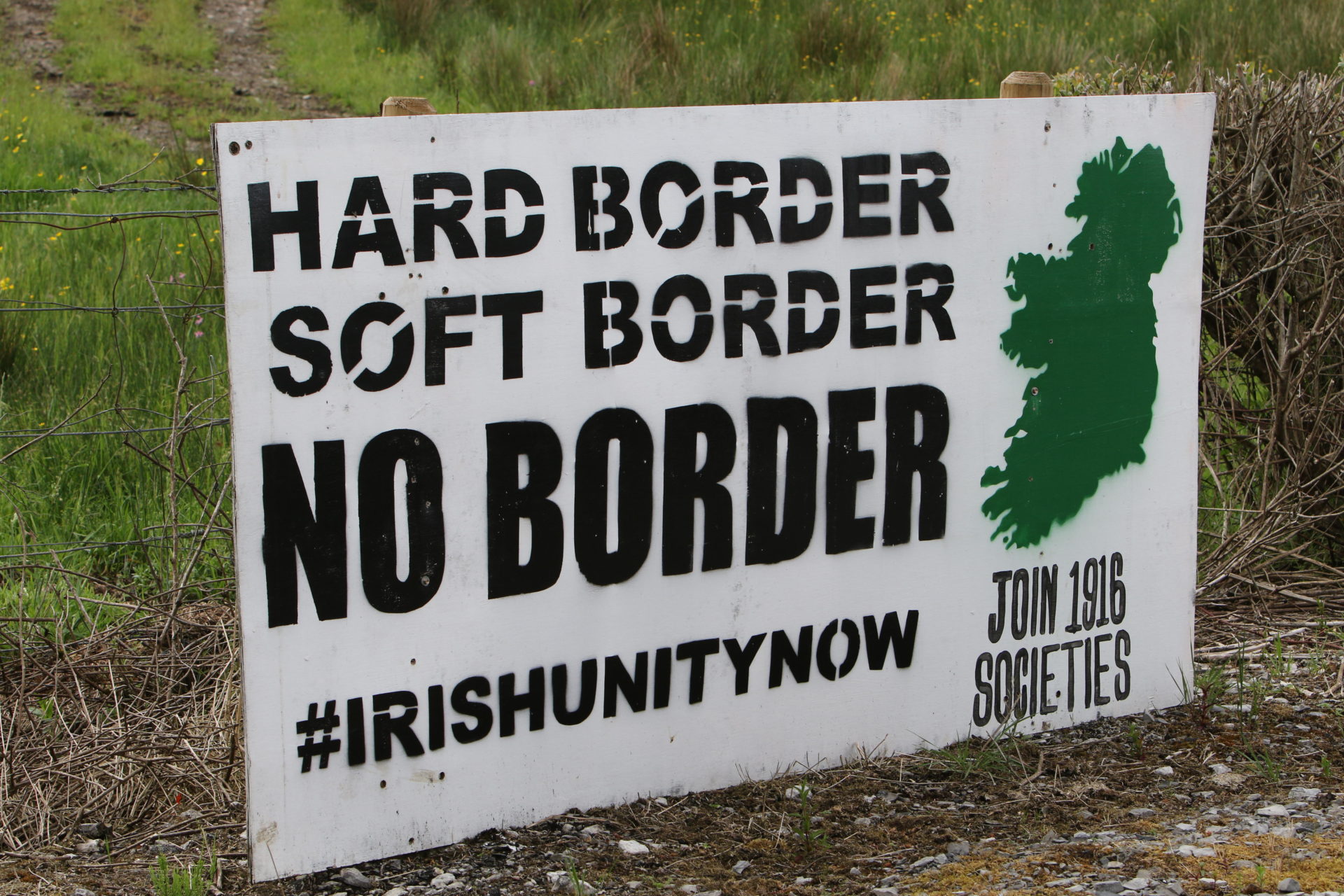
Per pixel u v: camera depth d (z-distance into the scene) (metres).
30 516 4.88
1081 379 3.65
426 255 2.92
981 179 3.46
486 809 3.12
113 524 4.89
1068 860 2.92
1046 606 3.70
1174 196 3.72
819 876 2.91
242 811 3.31
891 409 3.44
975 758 3.54
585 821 3.19
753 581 3.33
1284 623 4.62
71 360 5.98
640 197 3.10
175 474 4.05
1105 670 3.81
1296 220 4.75
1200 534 5.02
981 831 3.12
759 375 3.28
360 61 11.98
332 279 2.84
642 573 3.21
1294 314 4.74
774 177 3.23
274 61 12.13
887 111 3.33
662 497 3.21
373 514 2.93
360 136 2.83
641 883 2.89
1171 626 3.89
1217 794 3.31
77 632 4.27
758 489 3.31
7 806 3.29
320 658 2.91
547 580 3.11
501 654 3.09
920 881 2.85
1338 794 3.28
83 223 7.66
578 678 3.18
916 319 3.44
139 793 3.36
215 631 4.07
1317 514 4.98
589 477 3.13
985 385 3.54
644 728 3.27
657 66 11.30
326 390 2.86
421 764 3.04
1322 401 4.89
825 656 3.44
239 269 2.76
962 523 3.55
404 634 2.98
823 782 3.41
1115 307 3.68
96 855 3.11
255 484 2.82
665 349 3.17
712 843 3.09
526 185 2.99
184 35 12.42
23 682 3.70
